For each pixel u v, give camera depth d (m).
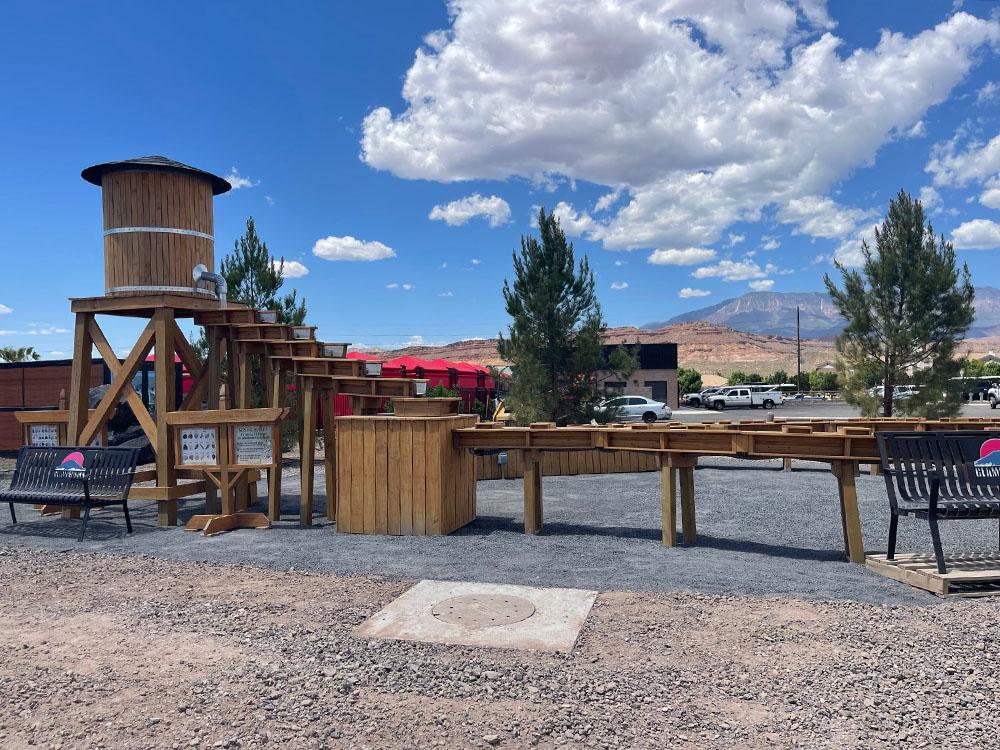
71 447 8.80
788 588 5.71
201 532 8.43
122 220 9.36
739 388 53.94
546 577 6.11
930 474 5.73
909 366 16.58
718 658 4.26
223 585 6.02
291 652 4.43
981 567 5.84
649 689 3.85
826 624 4.82
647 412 35.44
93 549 7.55
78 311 9.66
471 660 4.27
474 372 25.11
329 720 3.54
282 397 9.86
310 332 9.76
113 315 10.05
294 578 6.21
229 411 8.93
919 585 5.72
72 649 4.54
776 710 3.60
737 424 11.94
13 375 18.16
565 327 18.61
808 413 42.69
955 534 7.80
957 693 3.77
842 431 7.25
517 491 11.69
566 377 18.94
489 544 7.52
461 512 8.62
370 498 8.22
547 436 8.04
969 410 38.72
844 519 6.73
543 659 4.27
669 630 4.74
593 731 3.41
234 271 15.94
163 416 9.05
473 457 9.14
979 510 5.89
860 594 5.54
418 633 4.74
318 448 18.08
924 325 16.06
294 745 3.30
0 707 3.72
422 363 23.28
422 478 8.08
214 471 8.94
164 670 4.18
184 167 9.42
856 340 16.95
